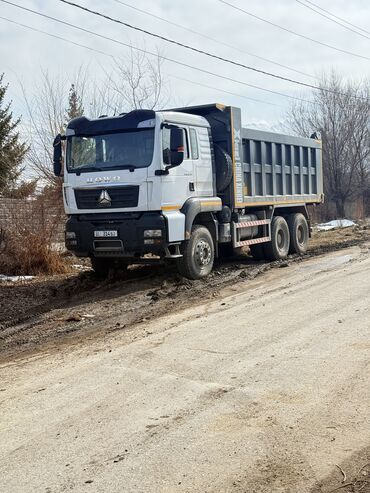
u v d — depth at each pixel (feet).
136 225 35.60
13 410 18.07
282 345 22.62
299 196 52.34
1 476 13.89
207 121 40.55
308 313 27.37
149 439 15.25
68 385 19.94
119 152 36.24
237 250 50.24
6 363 23.57
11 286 41.04
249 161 44.14
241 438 14.96
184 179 37.22
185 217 36.91
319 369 19.57
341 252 49.62
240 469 13.44
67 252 50.19
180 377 19.83
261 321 26.63
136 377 20.17
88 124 36.96
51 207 49.47
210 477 13.17
